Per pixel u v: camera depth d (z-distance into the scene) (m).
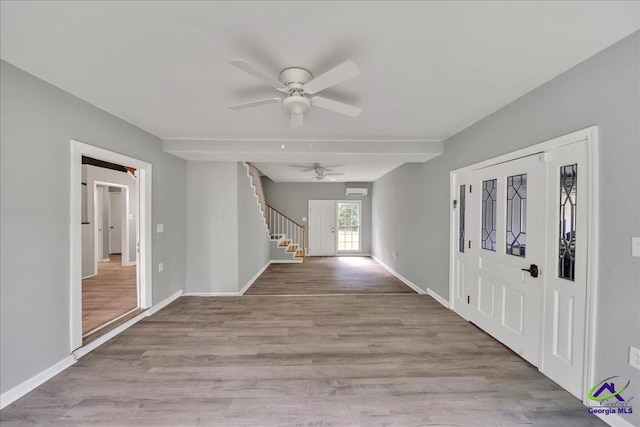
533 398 2.12
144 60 1.98
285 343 2.99
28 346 2.16
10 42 1.76
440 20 1.56
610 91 1.82
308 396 2.14
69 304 2.53
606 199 1.86
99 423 1.87
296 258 8.21
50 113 2.34
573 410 1.99
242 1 1.41
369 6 1.44
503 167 2.90
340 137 3.93
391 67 2.07
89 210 5.80
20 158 2.10
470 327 3.39
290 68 2.05
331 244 9.49
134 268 6.68
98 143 2.86
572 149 2.11
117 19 1.55
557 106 2.22
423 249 4.89
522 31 1.66
